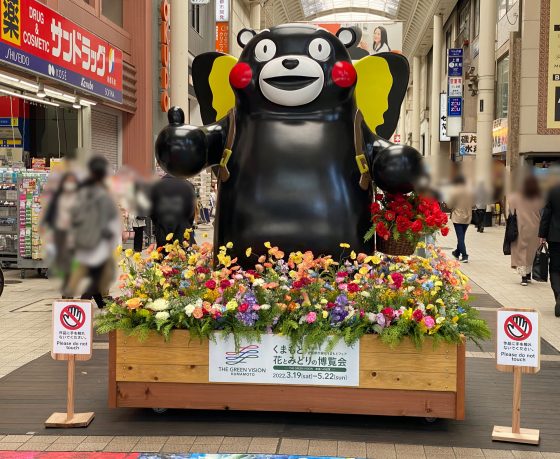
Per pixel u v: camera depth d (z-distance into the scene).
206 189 24.55
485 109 25.31
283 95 5.40
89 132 14.09
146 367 4.67
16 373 5.82
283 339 4.56
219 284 4.83
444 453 4.20
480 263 13.98
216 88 6.20
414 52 50.72
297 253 4.99
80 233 7.28
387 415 4.73
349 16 44.47
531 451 4.25
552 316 8.48
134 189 7.69
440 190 5.50
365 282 4.78
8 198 11.04
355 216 5.42
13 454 4.13
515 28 23.20
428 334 4.44
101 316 4.84
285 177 5.34
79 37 12.27
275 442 4.35
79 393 5.30
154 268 5.03
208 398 4.65
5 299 9.41
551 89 19.59
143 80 16.72
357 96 6.12
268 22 39.72
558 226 8.22
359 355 4.52
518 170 10.80
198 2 22.91
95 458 4.07
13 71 10.20
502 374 5.93
